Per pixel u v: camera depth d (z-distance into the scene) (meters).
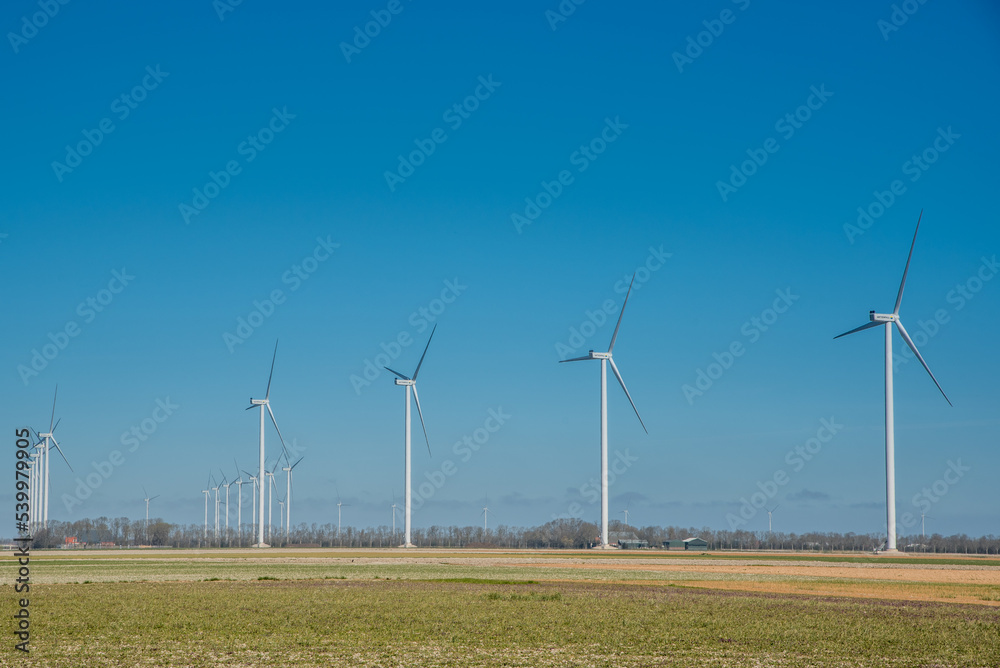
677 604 53.16
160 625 42.72
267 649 36.28
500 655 35.28
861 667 33.28
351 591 60.81
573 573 82.38
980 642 38.94
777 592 63.00
